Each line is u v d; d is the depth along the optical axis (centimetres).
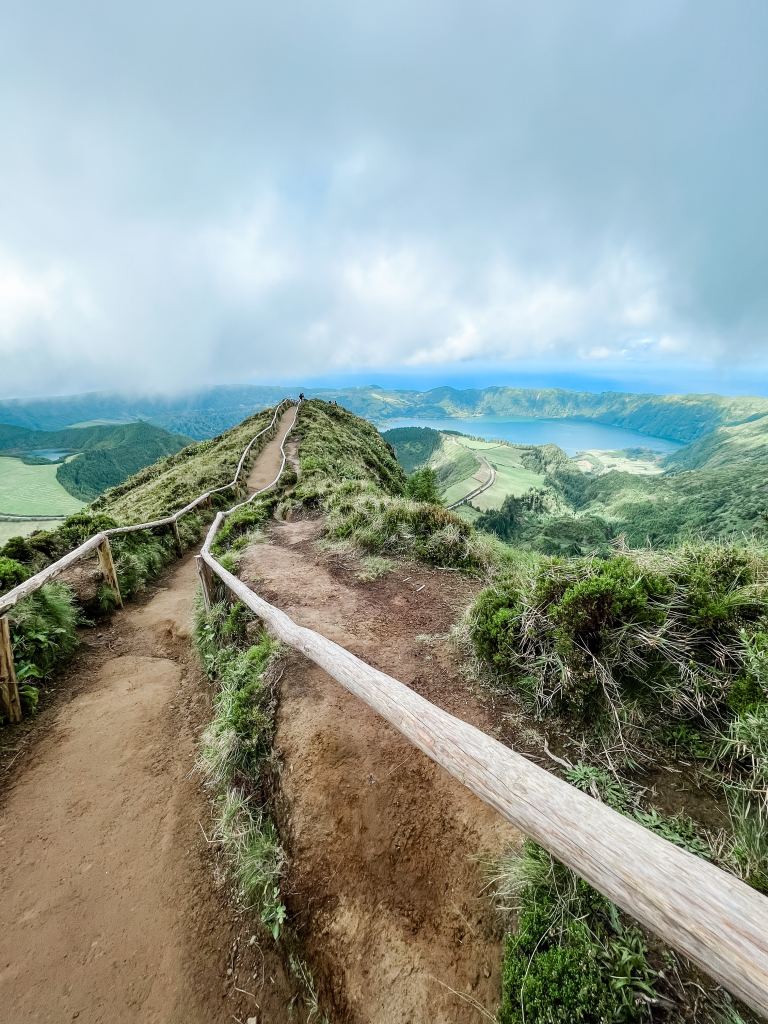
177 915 224
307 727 274
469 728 155
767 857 140
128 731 349
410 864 201
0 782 300
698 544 270
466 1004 159
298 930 206
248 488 1562
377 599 450
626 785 184
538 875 160
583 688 224
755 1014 116
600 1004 124
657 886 96
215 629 466
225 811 259
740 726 175
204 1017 191
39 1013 189
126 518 1005
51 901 229
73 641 472
